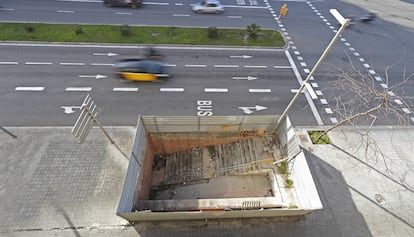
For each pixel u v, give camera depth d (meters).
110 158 12.91
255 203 11.61
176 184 13.76
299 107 16.59
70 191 11.58
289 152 12.40
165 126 12.72
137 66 17.81
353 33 24.84
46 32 21.47
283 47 22.19
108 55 19.83
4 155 12.77
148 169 13.25
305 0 30.66
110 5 26.16
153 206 11.35
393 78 19.53
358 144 14.16
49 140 13.54
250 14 27.08
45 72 17.83
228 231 10.64
